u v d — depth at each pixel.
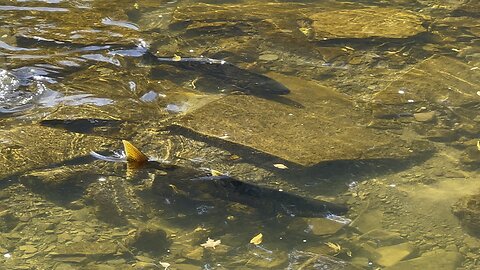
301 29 4.30
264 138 3.45
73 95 3.70
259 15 4.45
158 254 2.97
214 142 3.43
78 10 4.45
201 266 2.94
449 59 4.05
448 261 2.98
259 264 2.95
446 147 3.46
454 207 3.18
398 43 4.20
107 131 3.47
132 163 3.29
